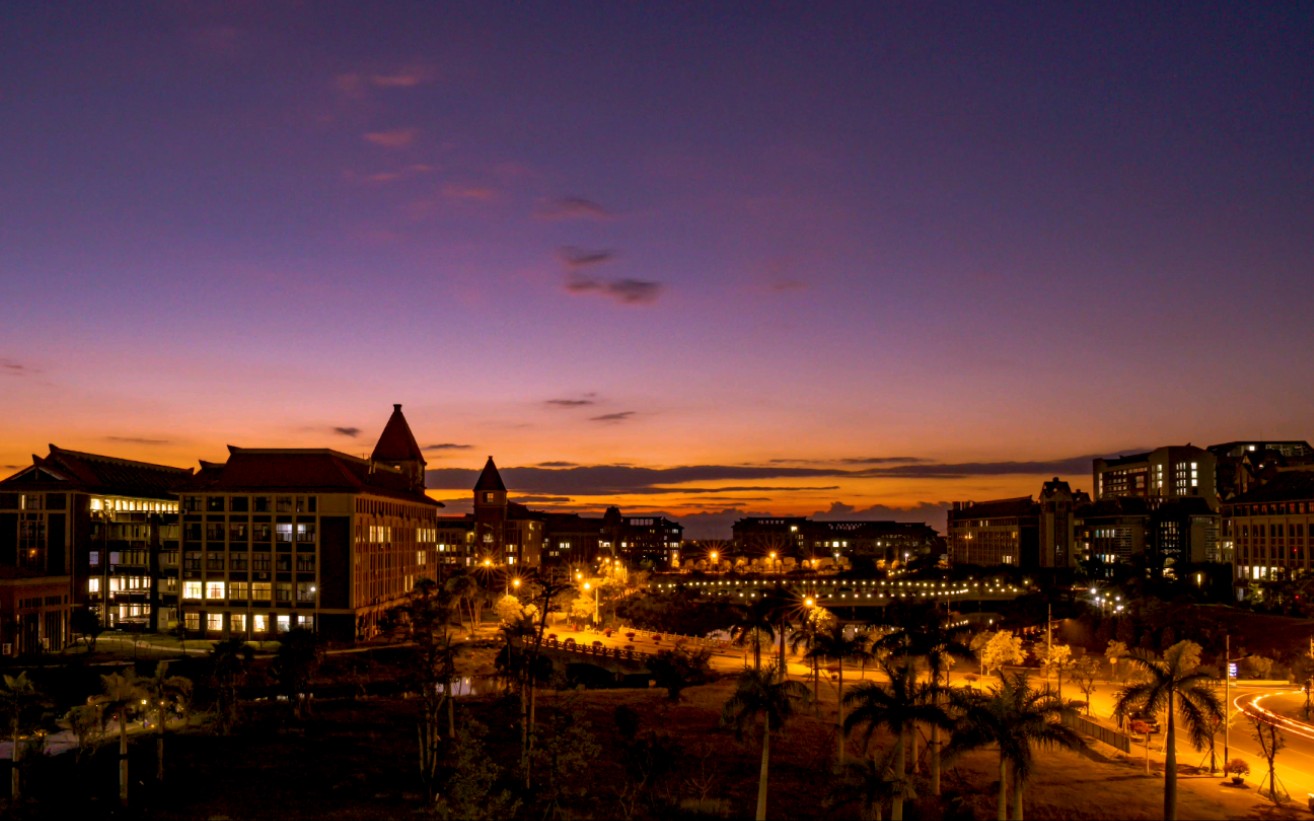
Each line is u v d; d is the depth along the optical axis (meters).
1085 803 74.00
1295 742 94.00
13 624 149.50
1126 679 119.50
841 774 67.62
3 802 79.94
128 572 178.75
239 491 163.88
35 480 173.25
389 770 88.69
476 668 138.12
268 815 77.25
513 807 72.56
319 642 115.75
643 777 81.44
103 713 82.06
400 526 193.75
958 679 123.25
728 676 130.88
